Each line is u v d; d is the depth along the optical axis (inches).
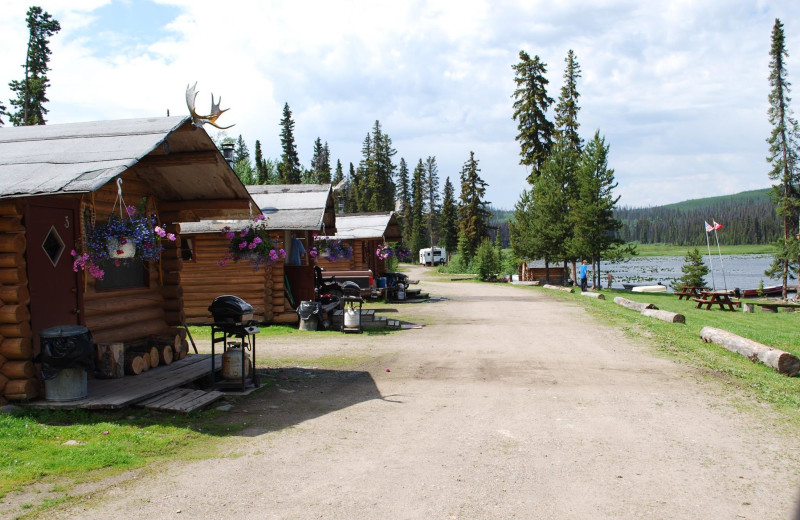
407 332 639.1
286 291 711.1
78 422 269.9
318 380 387.2
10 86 1665.8
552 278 1994.3
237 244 502.6
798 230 1733.5
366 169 3769.7
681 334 591.5
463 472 216.5
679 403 325.1
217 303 348.2
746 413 303.7
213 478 207.6
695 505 186.1
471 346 535.2
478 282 1971.0
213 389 341.4
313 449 243.1
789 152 1727.4
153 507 180.5
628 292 1654.8
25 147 327.0
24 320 284.5
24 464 211.8
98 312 346.6
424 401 331.3
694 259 1865.2
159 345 388.5
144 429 264.8
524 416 299.0
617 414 302.5
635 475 213.9
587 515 178.1
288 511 179.5
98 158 294.7
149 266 404.8
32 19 1668.3
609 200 1534.2
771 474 215.5
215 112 349.1
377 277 1164.5
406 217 4448.8
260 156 2989.7
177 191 409.7
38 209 296.0
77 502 182.7
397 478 209.8
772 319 902.4
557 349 514.6
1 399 281.7
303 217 689.6
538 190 1764.3
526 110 1959.9
